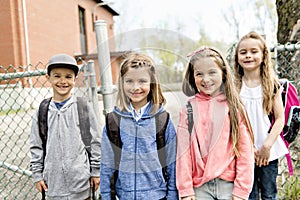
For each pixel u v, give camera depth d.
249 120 2.24
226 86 2.13
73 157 2.25
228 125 2.12
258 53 2.43
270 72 2.43
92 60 2.23
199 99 2.09
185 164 2.08
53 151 2.28
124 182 2.03
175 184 2.10
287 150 2.47
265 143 2.33
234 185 2.12
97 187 2.30
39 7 15.66
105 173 2.09
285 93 2.45
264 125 2.42
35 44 15.22
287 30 4.19
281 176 3.25
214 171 2.09
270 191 2.46
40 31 15.65
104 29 2.44
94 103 2.27
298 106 2.45
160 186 2.04
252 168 2.14
